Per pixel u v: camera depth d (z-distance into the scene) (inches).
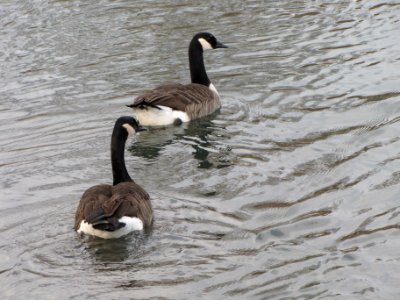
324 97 735.7
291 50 868.0
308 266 451.8
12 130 696.4
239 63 844.0
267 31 932.0
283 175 579.2
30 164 615.8
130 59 870.4
